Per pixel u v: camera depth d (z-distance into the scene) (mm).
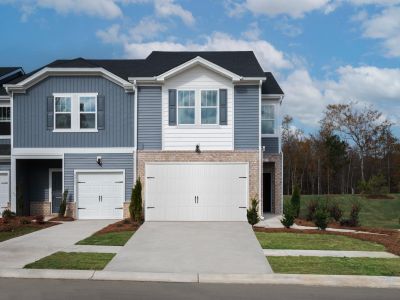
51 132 20578
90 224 18531
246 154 19406
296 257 11828
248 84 19781
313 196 36094
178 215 19219
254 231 16250
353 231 17219
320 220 16672
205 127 19750
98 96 20594
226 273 10070
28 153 20531
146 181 19328
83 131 20594
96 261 11047
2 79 23422
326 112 48594
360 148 47875
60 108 20641
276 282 9555
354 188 50531
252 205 17641
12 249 12734
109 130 20594
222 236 15117
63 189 20516
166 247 13156
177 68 19500
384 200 32250
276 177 22250
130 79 19594
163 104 19859
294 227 17531
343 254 12305
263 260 11430
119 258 11523
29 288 8781
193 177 19328
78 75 20578
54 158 20609
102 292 8539
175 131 19812
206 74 19844
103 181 20656
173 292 8641
